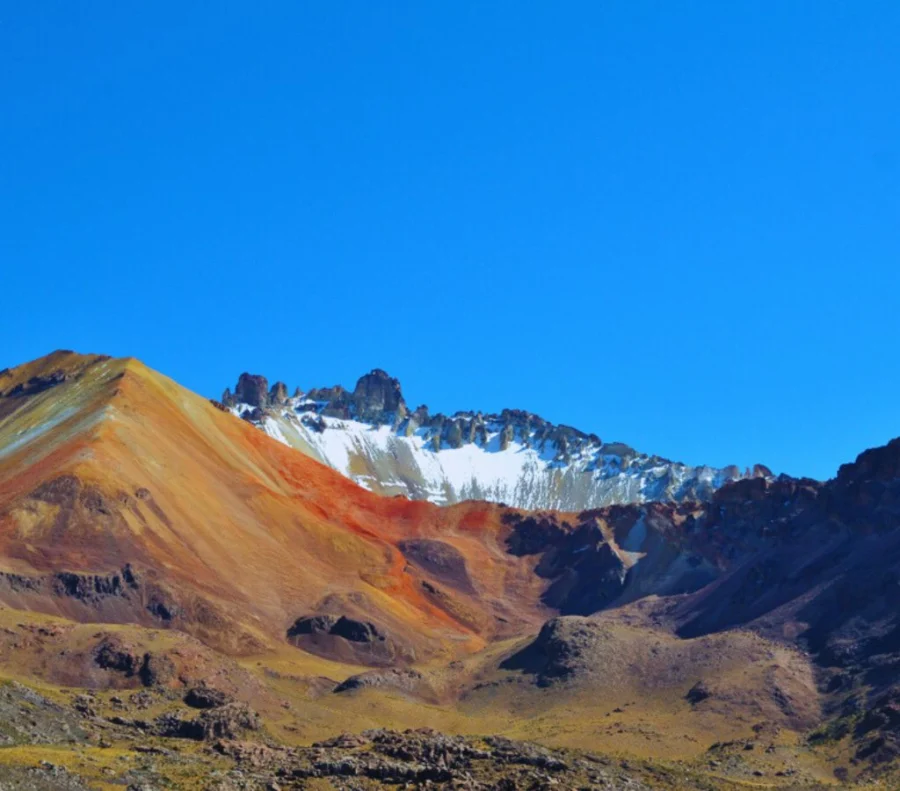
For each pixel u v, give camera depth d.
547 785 159.12
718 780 196.00
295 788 160.12
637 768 190.12
